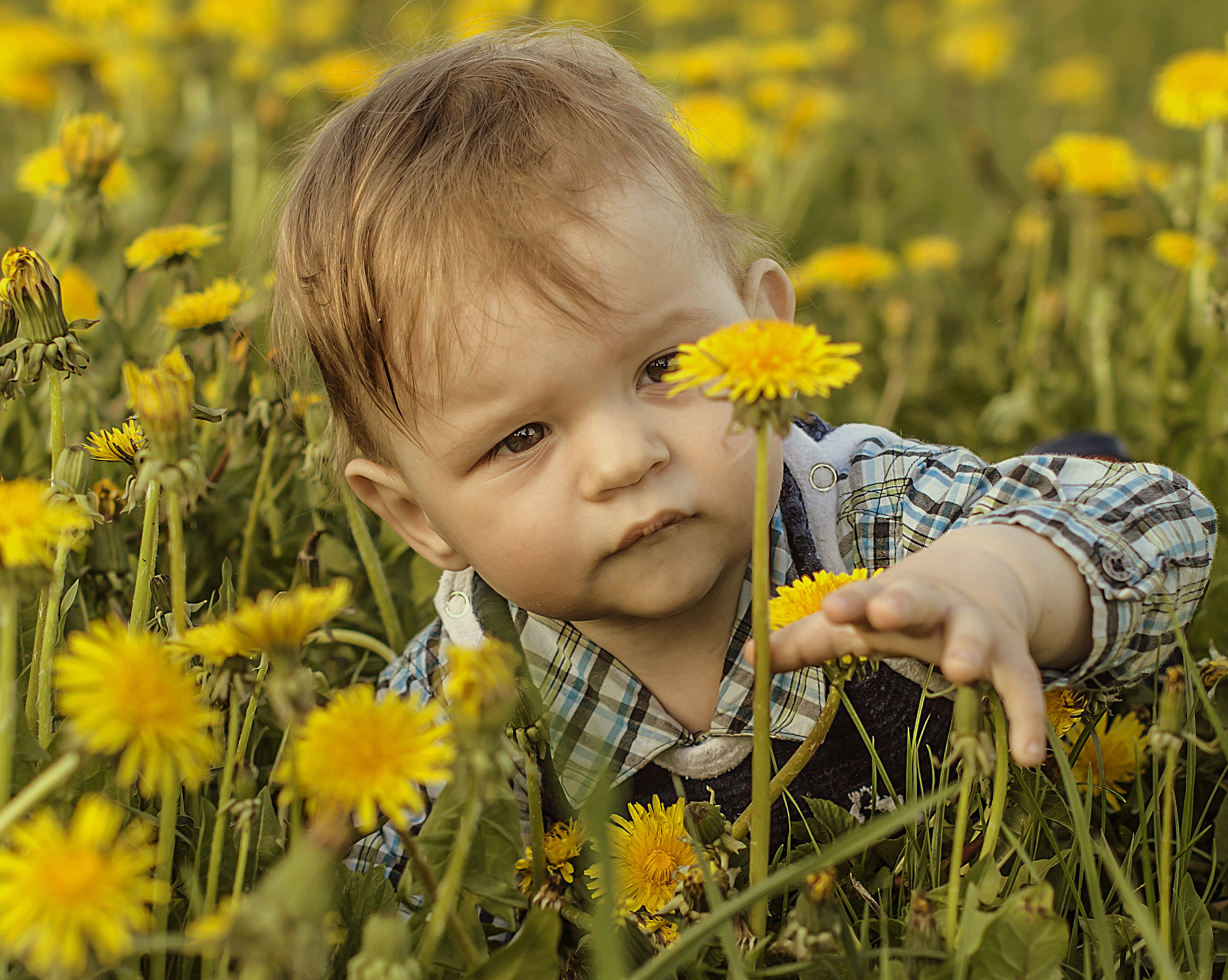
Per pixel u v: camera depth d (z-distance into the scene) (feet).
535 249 3.34
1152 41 20.17
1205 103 7.69
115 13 11.21
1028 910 2.48
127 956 2.41
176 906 2.76
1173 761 2.68
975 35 15.06
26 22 10.71
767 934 2.76
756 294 3.95
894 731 3.90
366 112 3.91
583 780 3.70
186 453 2.45
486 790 2.05
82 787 2.69
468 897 2.77
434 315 3.40
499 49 4.27
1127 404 7.11
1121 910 3.13
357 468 3.88
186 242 5.37
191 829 2.92
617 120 3.71
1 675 2.29
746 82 13.61
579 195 3.43
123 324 6.38
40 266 3.08
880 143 15.43
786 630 2.68
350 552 4.90
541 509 3.38
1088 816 3.04
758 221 5.34
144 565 2.82
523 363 3.31
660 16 16.52
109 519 3.80
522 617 4.11
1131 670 3.18
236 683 2.39
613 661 3.96
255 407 4.65
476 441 3.42
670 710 3.97
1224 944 3.22
